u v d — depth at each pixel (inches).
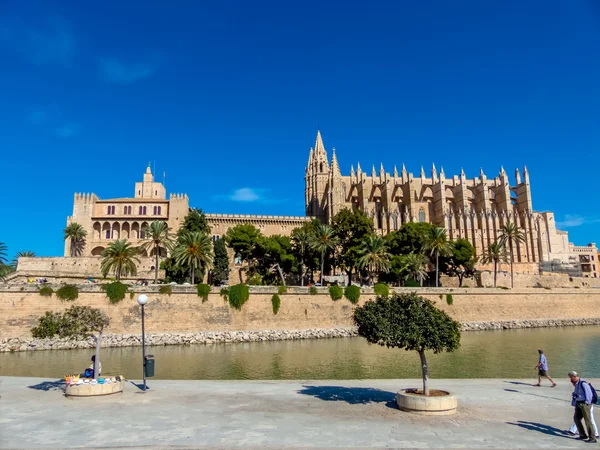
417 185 5344.5
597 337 2241.6
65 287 1968.5
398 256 3277.6
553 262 4810.5
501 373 1305.4
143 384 871.7
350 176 5344.5
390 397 773.9
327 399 753.6
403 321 689.6
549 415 653.3
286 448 488.1
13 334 1868.8
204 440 514.6
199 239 2613.2
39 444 501.0
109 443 505.0
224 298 2228.1
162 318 2108.8
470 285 3794.3
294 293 2369.6
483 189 5073.8
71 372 1302.9
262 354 1691.7
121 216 3978.8
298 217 4451.3
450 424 593.6
